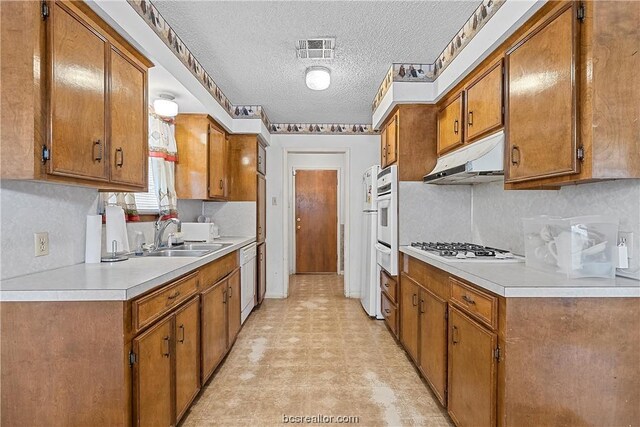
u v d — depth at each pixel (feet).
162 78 7.59
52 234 5.60
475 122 7.50
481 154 6.68
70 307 4.34
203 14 6.88
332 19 7.13
